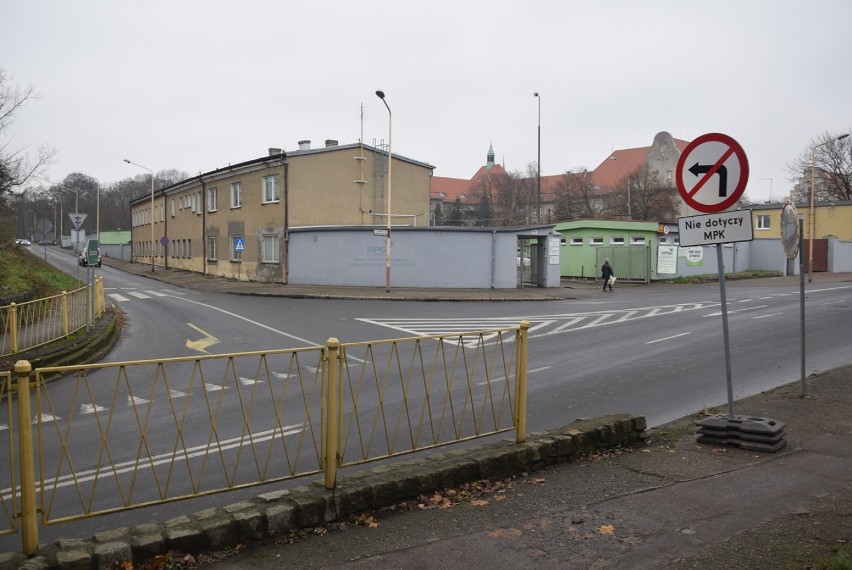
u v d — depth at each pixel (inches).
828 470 219.8
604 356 506.6
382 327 711.7
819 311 803.4
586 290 1247.5
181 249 1985.7
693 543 161.5
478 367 459.2
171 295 1191.6
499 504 191.9
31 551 147.3
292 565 153.3
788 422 286.4
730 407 257.9
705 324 695.7
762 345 549.6
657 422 311.7
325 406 189.2
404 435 289.6
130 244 2888.8
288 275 1358.3
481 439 285.1
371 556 157.9
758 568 146.3
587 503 191.5
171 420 323.6
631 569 148.9
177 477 239.1
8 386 147.9
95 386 414.0
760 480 209.6
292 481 233.5
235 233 1560.0
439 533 171.3
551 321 748.6
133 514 206.2
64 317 565.6
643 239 1504.7
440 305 967.6
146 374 454.9
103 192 4397.1
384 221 1456.7
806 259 1822.1
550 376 429.7
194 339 635.5
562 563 152.8
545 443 227.9
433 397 364.8
